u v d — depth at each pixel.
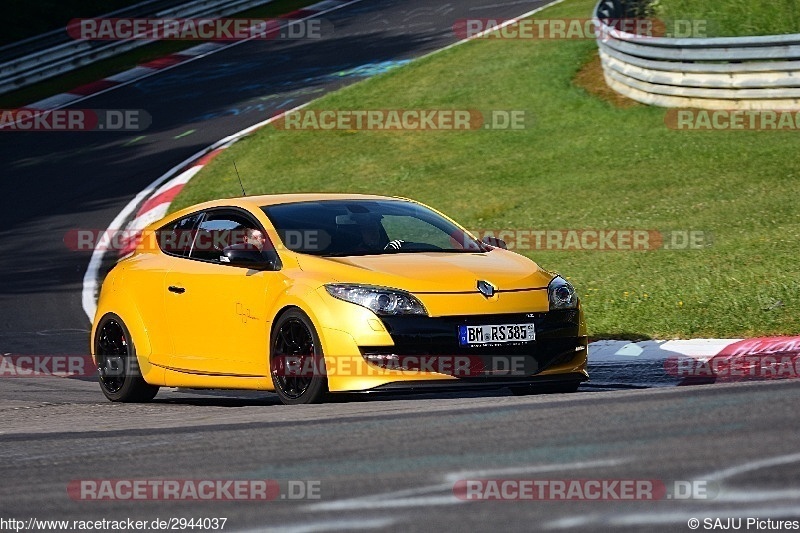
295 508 15.70
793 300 36.25
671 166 61.84
